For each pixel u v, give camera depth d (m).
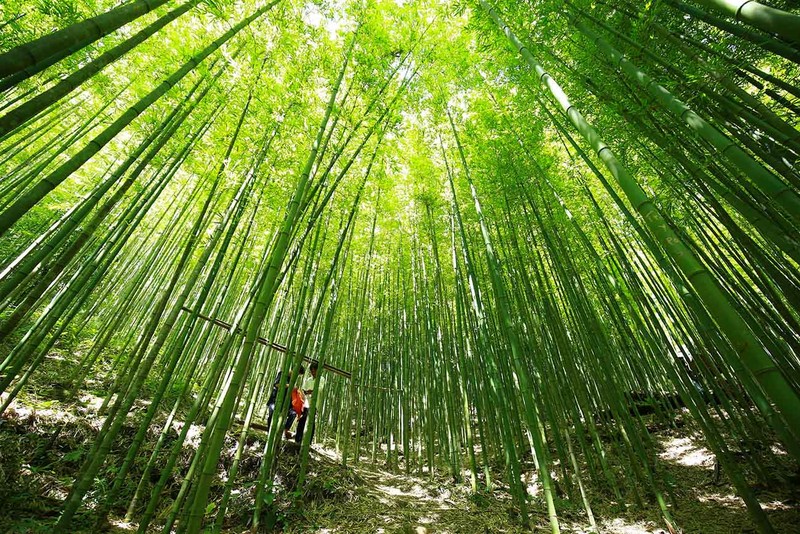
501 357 4.54
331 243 6.00
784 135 1.96
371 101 4.00
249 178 3.63
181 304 3.13
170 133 3.10
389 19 4.71
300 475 3.44
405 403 5.26
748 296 2.96
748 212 2.19
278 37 3.71
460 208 5.41
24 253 3.98
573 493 3.85
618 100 2.77
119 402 2.83
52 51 1.21
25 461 2.68
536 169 4.29
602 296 4.28
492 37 3.83
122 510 2.74
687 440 4.62
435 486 4.35
